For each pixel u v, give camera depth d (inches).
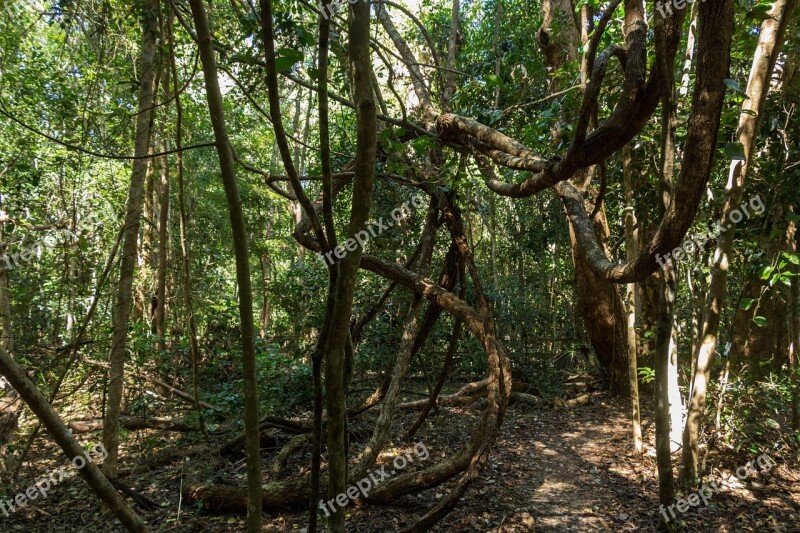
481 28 398.0
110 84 285.4
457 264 216.8
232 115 392.8
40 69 272.1
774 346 274.2
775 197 179.6
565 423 299.6
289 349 449.7
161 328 368.8
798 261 166.7
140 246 416.2
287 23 121.7
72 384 310.7
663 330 141.0
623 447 248.8
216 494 185.6
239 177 547.2
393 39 208.2
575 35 296.7
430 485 174.6
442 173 185.8
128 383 289.0
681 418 221.9
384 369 331.3
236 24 200.5
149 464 229.0
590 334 351.9
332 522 71.7
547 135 193.8
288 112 641.6
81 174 335.6
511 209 472.1
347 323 65.5
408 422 292.4
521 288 410.3
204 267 465.4
